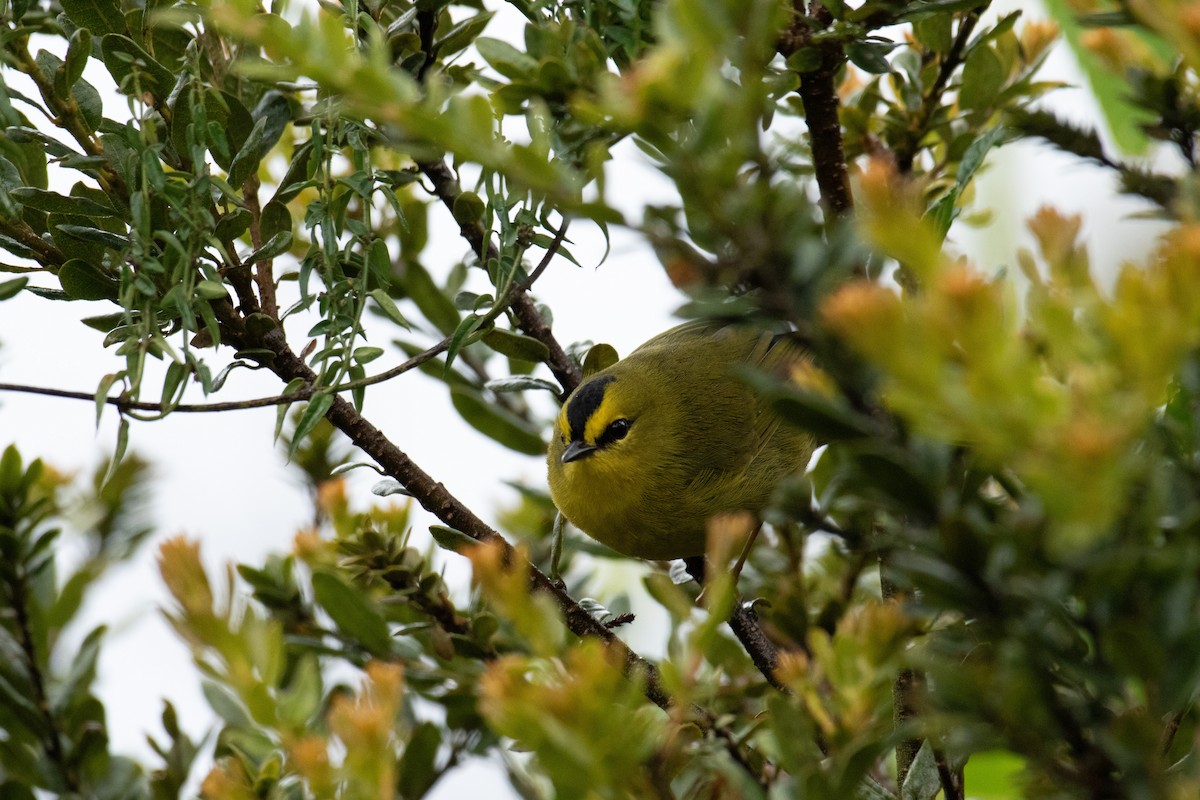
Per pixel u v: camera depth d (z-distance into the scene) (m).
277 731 4.16
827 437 3.38
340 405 6.88
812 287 3.24
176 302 5.67
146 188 5.73
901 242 2.77
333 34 3.38
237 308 6.80
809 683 4.09
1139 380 2.67
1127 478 2.69
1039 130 5.52
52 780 6.77
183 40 7.00
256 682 4.14
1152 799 3.09
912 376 2.69
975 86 8.53
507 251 6.58
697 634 3.74
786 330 3.81
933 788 4.90
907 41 9.09
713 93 3.13
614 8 6.16
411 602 7.14
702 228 3.34
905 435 3.37
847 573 7.48
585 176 3.72
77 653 7.06
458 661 7.25
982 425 2.69
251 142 6.44
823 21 6.20
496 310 6.54
